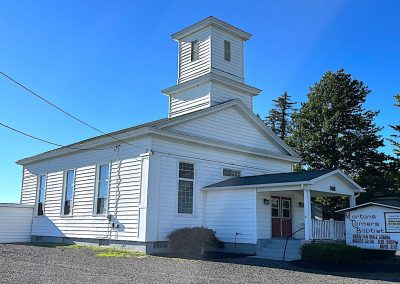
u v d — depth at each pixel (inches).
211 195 784.9
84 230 831.1
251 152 894.4
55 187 962.1
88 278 397.7
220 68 934.4
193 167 786.2
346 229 698.2
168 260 586.9
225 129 856.9
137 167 729.6
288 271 514.3
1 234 956.6
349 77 1584.6
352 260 641.0
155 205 703.7
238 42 997.2
